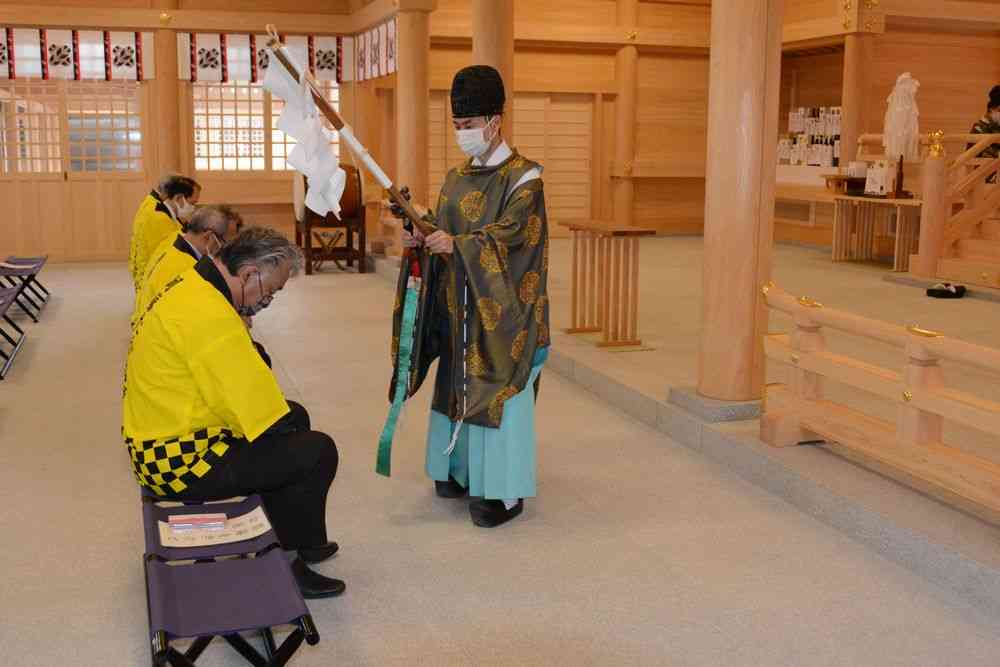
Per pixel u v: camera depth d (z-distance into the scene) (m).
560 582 3.31
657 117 14.77
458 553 3.54
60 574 3.32
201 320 2.75
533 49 14.09
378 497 4.07
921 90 13.74
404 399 3.75
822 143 13.55
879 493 3.75
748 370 4.74
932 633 2.99
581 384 5.98
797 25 13.27
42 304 8.53
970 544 3.29
